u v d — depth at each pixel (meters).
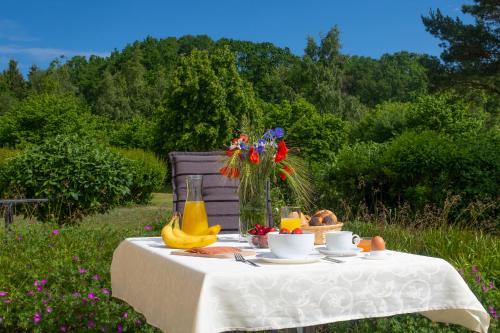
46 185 9.40
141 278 2.56
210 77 34.41
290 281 1.97
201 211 2.82
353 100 43.84
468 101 20.12
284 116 34.50
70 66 65.38
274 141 2.94
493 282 4.75
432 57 19.14
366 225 7.68
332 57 45.38
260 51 60.88
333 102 43.25
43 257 5.33
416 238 6.33
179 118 34.75
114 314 3.98
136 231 6.78
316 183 10.39
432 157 9.21
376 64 58.66
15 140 30.61
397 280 2.12
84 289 4.38
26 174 9.42
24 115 31.14
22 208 9.41
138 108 53.31
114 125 41.34
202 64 35.12
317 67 44.75
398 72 57.72
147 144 37.38
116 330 3.83
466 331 3.49
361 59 58.88
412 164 9.47
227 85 35.75
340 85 45.22
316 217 2.81
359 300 2.06
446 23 18.39
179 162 4.95
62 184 9.47
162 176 20.36
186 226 2.80
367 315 2.07
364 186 10.17
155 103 53.66
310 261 2.14
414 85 56.03
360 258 2.29
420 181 9.57
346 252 2.34
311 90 45.03
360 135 34.97
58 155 9.52
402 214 8.40
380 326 3.53
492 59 18.05
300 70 47.12
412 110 33.72
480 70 17.81
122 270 2.89
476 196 8.70
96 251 5.62
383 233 6.90
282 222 2.76
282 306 1.95
